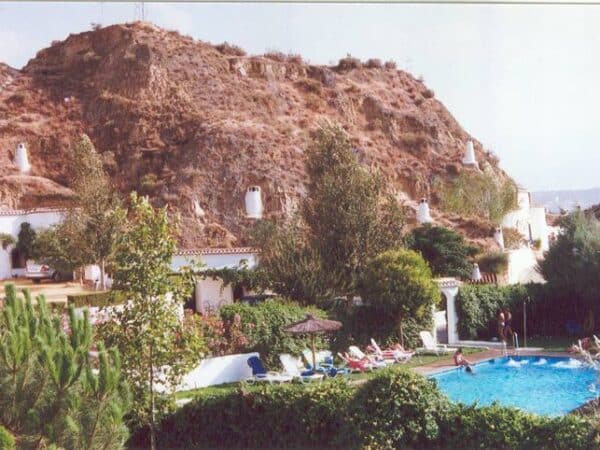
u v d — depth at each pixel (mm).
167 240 14539
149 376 14398
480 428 13477
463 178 65750
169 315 14516
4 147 62094
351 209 33312
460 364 26188
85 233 35531
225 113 69812
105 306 14672
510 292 33438
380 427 13938
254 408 15242
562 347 29719
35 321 10023
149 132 66438
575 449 12633
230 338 24656
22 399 9023
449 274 45438
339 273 31844
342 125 74188
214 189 61312
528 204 61844
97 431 9352
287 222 40188
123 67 70188
